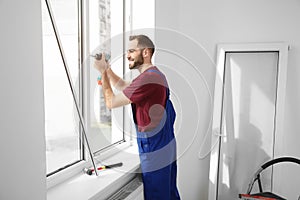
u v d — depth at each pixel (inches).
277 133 98.8
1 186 38.9
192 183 112.3
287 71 101.0
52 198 58.7
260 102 101.2
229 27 105.0
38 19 43.2
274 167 99.2
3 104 38.6
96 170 70.2
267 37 101.8
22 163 41.8
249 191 92.0
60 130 68.0
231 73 103.9
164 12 93.8
